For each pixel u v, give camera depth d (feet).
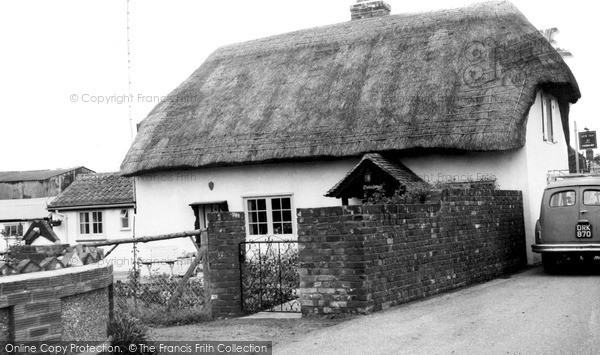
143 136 71.87
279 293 35.17
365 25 73.00
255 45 78.54
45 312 17.12
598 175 51.37
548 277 44.16
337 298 30.22
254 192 65.00
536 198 56.80
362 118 60.23
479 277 43.29
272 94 68.28
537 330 25.05
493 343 23.03
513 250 50.57
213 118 69.10
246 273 32.86
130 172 69.26
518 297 34.17
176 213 69.26
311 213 30.94
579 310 29.27
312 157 60.13
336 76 66.49
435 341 23.70
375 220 30.94
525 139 54.03
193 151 66.49
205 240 32.60
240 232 32.73
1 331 15.87
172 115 72.59
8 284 15.97
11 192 138.00
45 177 136.87
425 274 35.70
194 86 75.72
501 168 55.21
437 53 63.10
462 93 57.67
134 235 71.46
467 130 54.39
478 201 44.45
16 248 26.84
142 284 35.53
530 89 55.16
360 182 56.08
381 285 31.01
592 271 47.24
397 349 22.70
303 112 64.03
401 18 71.46
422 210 36.19
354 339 24.66
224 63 77.97
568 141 75.10
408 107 58.85
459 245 40.60
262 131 64.13
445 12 68.69
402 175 54.54
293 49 74.08
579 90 63.36
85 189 87.97
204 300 32.58
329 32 74.28
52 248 26.37
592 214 44.34
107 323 21.25
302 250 31.09
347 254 30.07
